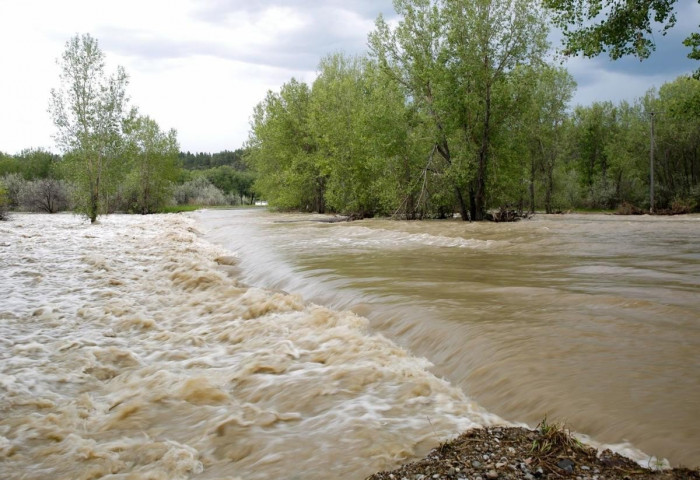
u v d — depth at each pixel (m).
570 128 58.91
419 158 30.58
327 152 40.69
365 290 8.86
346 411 4.45
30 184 60.50
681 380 4.42
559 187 52.78
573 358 5.06
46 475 3.78
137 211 58.22
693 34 20.34
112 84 36.00
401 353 5.96
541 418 4.11
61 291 10.59
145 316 8.58
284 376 5.39
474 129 28.66
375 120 29.53
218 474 3.67
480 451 3.56
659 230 21.62
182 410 4.76
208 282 11.20
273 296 9.06
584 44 18.00
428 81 28.53
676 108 27.16
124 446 4.13
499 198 31.14
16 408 4.96
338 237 20.39
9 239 21.72
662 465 3.27
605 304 7.22
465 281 9.48
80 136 35.31
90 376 5.88
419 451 3.70
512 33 27.28
